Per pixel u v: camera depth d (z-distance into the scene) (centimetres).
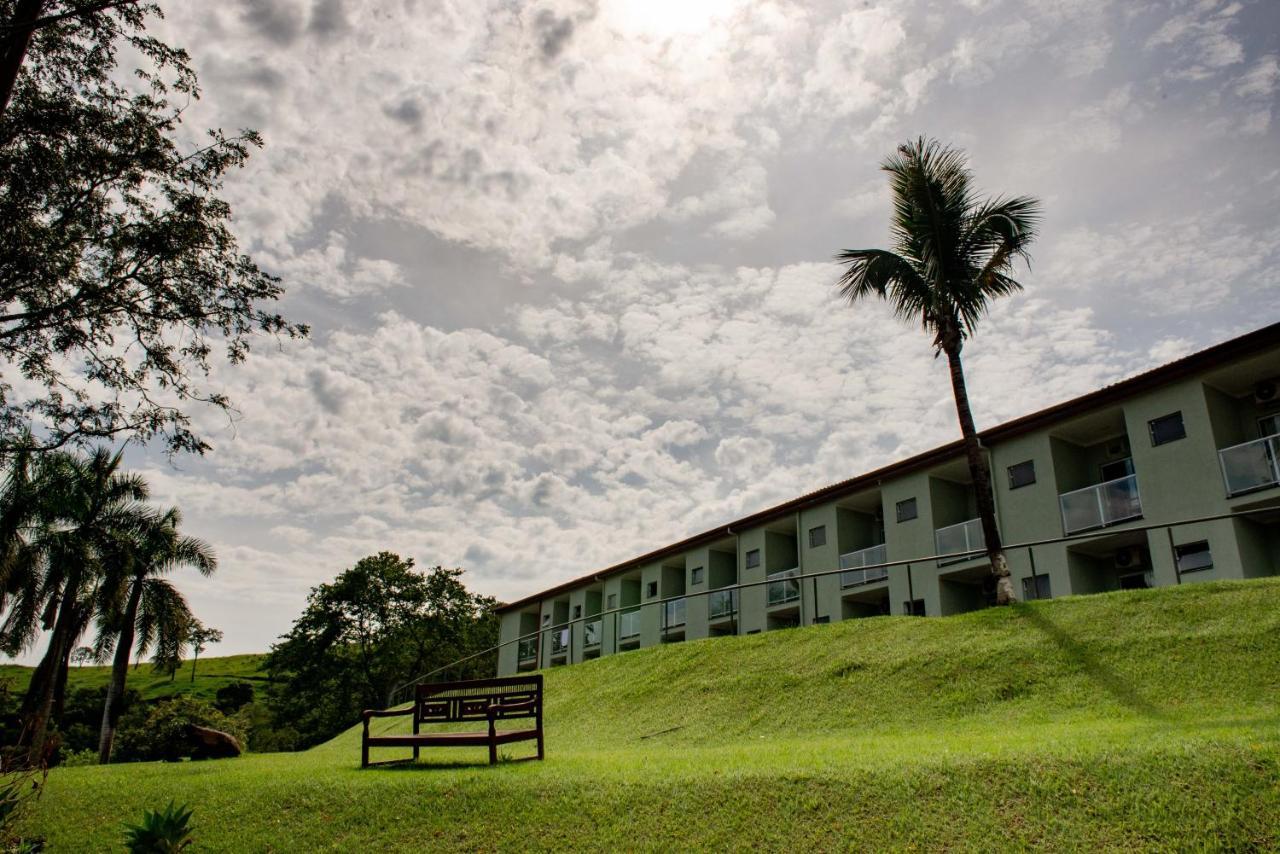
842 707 1316
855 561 2756
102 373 1392
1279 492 1634
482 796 893
